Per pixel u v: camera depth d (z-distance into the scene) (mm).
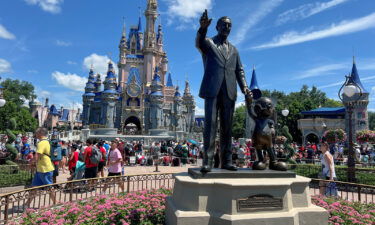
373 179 11922
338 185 9438
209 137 5473
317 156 23594
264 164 5578
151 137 54719
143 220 5809
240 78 6004
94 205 6918
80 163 11281
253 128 5809
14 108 61844
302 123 50375
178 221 4523
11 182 11492
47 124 98188
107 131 56625
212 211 4723
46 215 6055
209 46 5707
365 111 42406
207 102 5613
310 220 4953
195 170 5309
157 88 67688
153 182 14258
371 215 6492
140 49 82750
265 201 4676
